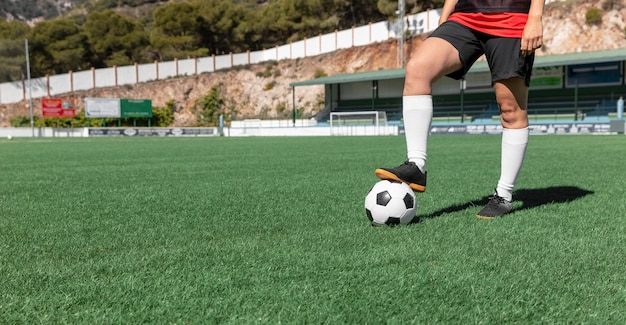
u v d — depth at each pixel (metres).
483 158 8.36
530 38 2.61
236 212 3.08
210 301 1.43
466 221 2.69
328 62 48.94
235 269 1.76
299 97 48.50
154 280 1.64
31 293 1.52
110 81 50.94
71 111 39.97
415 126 2.72
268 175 5.74
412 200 2.58
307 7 59.09
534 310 1.37
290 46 52.97
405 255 1.93
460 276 1.65
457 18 2.80
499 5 2.71
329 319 1.29
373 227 2.54
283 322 1.27
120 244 2.20
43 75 55.47
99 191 4.33
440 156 8.95
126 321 1.29
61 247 2.15
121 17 61.62
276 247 2.09
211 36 62.28
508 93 2.80
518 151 2.85
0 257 1.97
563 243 2.14
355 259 1.88
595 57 27.44
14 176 5.95
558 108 31.42
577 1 38.88
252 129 35.00
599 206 3.19
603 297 1.47
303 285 1.57
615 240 2.20
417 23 45.75
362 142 17.64
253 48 64.00
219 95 50.72
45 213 3.12
